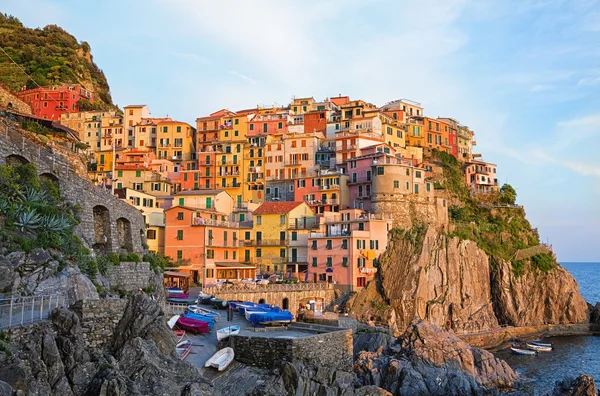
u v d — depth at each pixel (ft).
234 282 339.16
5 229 145.18
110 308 134.41
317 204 434.30
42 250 144.15
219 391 131.54
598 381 275.80
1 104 268.82
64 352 114.11
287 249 393.70
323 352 169.48
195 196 410.31
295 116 552.00
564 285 427.74
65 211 180.04
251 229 401.90
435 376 230.68
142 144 543.80
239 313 242.37
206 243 358.43
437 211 423.23
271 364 162.71
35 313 121.60
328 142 489.67
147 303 139.33
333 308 348.59
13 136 176.65
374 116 489.67
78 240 173.78
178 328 185.06
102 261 192.75
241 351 166.81
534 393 248.52
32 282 134.31
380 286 359.25
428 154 508.94
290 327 197.36
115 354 128.67
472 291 387.34
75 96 609.01
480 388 231.71
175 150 530.27
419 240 370.53
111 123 566.77
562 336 406.00
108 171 463.01
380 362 236.02
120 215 229.04
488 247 428.97
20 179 167.32
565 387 215.31
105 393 106.73
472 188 515.91
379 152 423.64
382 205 404.16
